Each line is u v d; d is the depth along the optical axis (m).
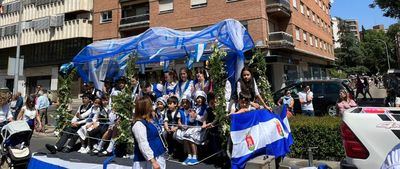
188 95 7.29
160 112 7.01
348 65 57.59
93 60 9.73
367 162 3.16
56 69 33.66
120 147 6.52
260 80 7.54
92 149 7.24
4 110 7.90
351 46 57.28
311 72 32.44
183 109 6.71
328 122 7.24
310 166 5.07
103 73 10.12
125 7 30.33
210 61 6.07
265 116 5.56
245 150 5.14
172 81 8.41
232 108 5.93
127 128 6.42
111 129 7.02
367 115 3.30
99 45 9.41
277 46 23.31
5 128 6.96
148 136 4.05
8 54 38.06
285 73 25.67
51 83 33.75
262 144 5.29
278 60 22.80
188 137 6.06
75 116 8.13
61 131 8.01
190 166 5.72
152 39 8.34
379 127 3.19
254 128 5.33
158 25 27.14
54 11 33.34
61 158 6.56
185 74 7.75
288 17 26.56
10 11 37.06
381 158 3.09
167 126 6.64
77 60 9.69
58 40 33.03
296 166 6.39
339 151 6.90
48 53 34.00
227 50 7.36
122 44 8.87
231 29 7.06
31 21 34.72
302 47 29.03
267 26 23.66
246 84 6.06
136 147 4.12
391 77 18.16
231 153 5.38
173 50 8.91
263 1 23.33
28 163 6.82
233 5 23.77
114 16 30.33
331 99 13.07
